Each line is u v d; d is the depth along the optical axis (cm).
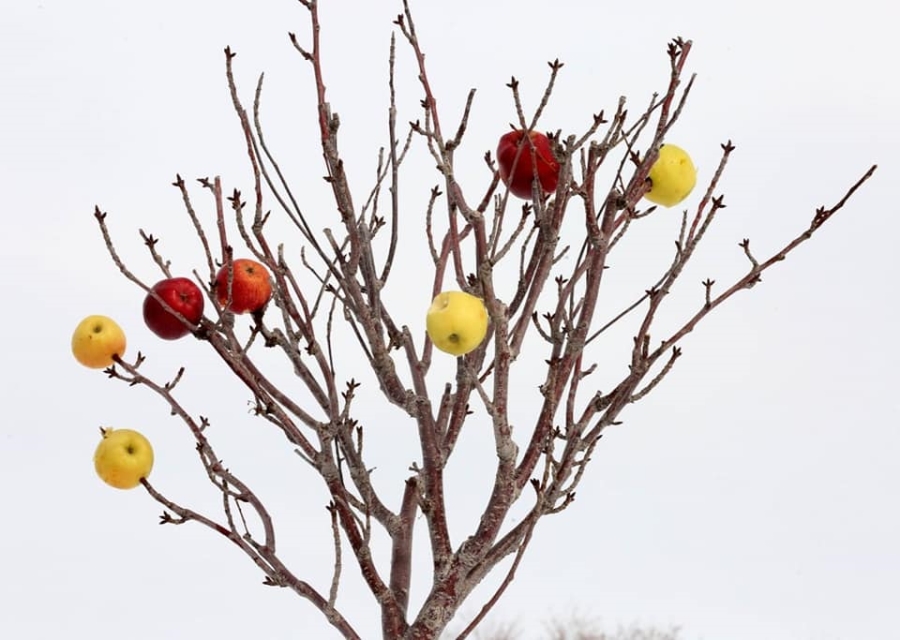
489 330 464
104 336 447
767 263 449
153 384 450
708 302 449
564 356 450
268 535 455
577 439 449
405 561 470
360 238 462
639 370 448
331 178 448
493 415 444
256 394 448
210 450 450
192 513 450
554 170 459
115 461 448
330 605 450
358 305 454
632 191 448
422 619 453
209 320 448
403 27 457
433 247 476
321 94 450
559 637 646
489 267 436
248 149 449
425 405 458
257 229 450
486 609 446
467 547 455
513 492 452
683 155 459
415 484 458
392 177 463
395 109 462
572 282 450
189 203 446
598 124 443
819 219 448
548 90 446
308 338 456
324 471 452
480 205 468
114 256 443
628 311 453
